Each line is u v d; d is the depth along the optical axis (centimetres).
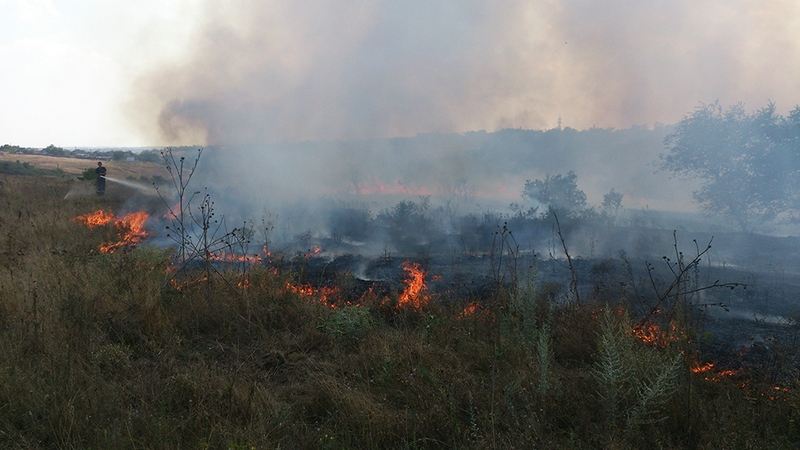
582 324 459
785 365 396
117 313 462
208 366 385
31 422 285
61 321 421
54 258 623
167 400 320
